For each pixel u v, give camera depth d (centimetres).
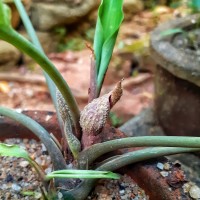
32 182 43
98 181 42
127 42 127
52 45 124
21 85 109
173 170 40
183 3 141
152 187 40
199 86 66
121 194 41
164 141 34
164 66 69
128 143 36
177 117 73
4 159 46
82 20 129
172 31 72
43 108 101
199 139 34
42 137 41
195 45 72
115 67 114
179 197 38
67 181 40
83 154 39
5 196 42
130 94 104
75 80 108
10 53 112
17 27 114
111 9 41
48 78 44
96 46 41
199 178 60
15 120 43
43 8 119
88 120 38
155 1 151
